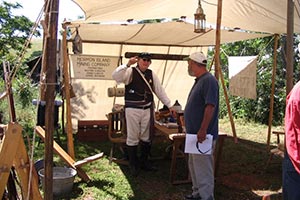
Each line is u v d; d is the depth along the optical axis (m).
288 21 2.55
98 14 4.42
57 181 3.84
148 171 4.85
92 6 3.98
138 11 4.77
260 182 4.54
